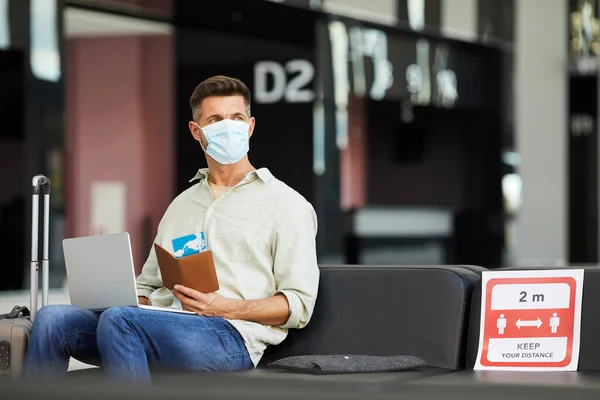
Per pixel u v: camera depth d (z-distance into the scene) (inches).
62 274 281.3
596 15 456.8
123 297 122.5
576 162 469.1
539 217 444.1
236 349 123.8
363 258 427.2
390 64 380.8
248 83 367.2
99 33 385.4
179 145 381.7
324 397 92.4
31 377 95.7
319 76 356.5
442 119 456.8
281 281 129.7
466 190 450.0
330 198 359.9
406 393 102.0
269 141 362.6
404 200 469.7
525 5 432.1
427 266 132.6
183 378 96.2
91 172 391.5
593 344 122.9
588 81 464.4
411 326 128.0
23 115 277.1
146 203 386.6
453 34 396.8
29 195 277.6
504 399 100.9
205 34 376.2
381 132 474.3
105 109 390.0
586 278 124.3
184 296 124.6
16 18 270.4
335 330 131.6
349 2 356.5
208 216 132.9
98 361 126.0
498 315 125.1
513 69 428.5
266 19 360.2
